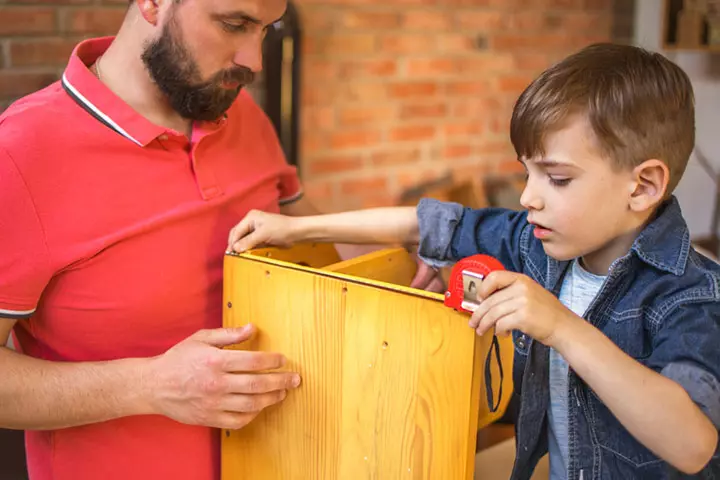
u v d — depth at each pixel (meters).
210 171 1.05
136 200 0.98
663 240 0.89
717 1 2.74
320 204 2.56
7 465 1.70
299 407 0.93
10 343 1.49
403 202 2.71
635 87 0.84
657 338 0.86
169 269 1.00
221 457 1.04
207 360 0.89
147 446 1.01
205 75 0.98
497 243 1.08
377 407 0.86
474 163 2.96
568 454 0.94
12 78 1.90
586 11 3.12
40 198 0.90
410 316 0.82
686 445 0.77
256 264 0.94
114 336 0.98
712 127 3.04
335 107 2.52
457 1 2.74
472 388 0.79
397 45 2.62
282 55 2.28
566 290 1.00
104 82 1.03
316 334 0.90
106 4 2.01
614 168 0.85
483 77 2.89
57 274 0.94
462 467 0.80
